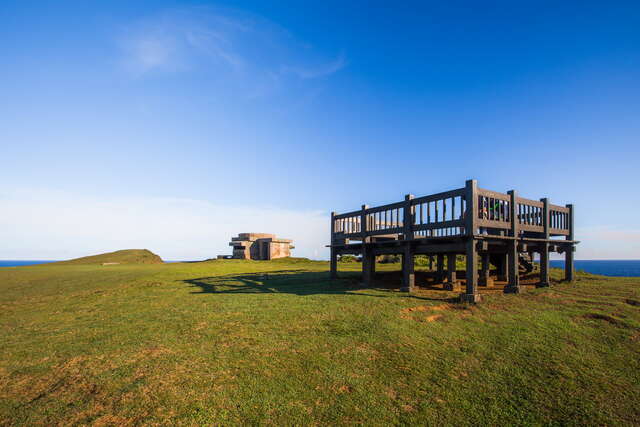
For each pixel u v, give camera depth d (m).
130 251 54.28
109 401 5.84
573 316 10.00
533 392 6.30
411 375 6.85
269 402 5.86
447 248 12.77
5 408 5.64
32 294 16.06
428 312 10.62
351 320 9.88
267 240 52.50
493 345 8.12
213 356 7.57
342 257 39.97
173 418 5.39
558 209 15.43
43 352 8.05
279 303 12.39
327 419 5.49
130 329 9.72
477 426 5.42
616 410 5.77
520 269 18.55
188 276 22.55
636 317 9.67
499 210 12.99
